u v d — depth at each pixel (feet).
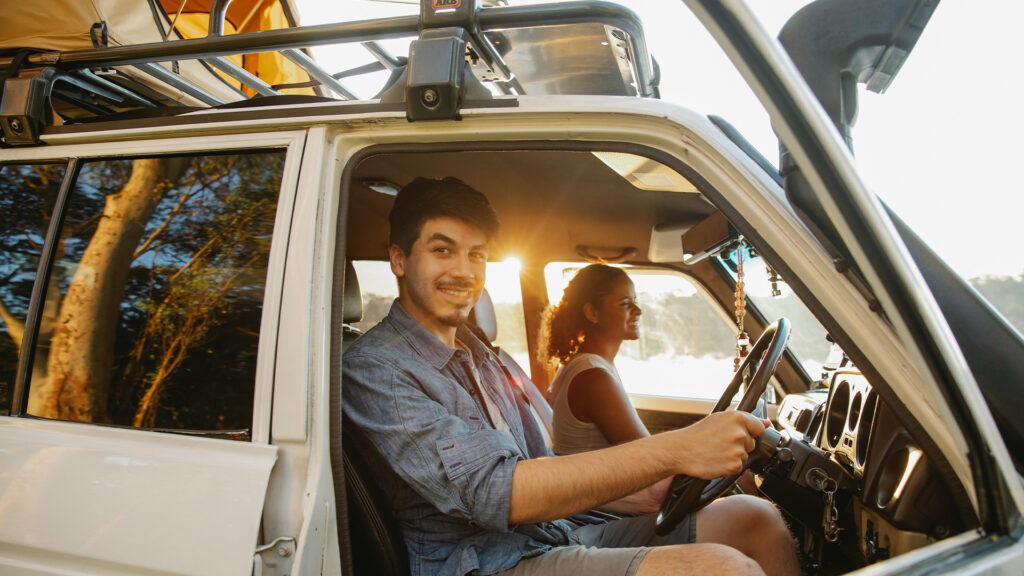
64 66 4.93
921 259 3.88
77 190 4.52
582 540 5.68
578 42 5.59
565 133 3.96
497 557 4.23
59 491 3.87
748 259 7.19
